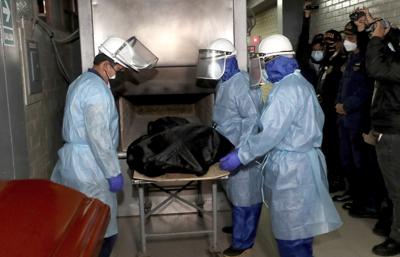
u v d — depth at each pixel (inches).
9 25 84.8
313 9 237.9
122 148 134.8
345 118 137.1
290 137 81.1
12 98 85.4
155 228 133.6
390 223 119.3
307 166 80.9
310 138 80.7
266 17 393.7
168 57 125.3
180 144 95.8
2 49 79.9
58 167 92.7
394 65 95.9
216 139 99.4
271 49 84.3
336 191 161.3
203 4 124.6
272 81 85.6
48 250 28.6
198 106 149.4
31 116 104.1
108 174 86.6
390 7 154.9
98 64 90.9
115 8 122.8
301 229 81.2
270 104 79.7
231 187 105.7
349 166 144.3
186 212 145.4
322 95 163.3
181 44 125.2
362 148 133.5
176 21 124.4
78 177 88.0
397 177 102.2
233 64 106.1
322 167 84.5
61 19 147.6
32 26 107.0
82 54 123.5
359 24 106.2
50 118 124.5
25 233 30.6
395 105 98.7
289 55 84.9
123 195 141.9
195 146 96.3
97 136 84.3
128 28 123.8
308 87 82.5
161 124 115.8
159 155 94.6
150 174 95.1
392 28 102.9
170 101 152.6
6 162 81.0
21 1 96.8
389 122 100.3
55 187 40.6
